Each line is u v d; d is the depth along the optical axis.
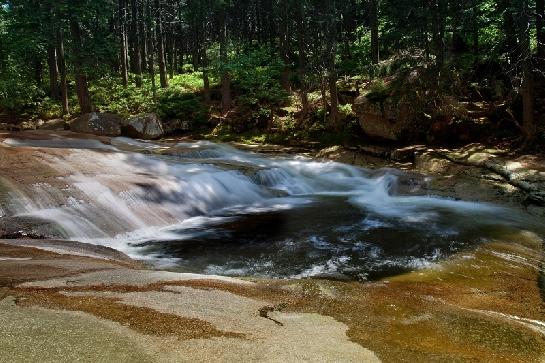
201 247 9.47
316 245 9.51
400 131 19.30
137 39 35.00
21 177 11.00
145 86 32.00
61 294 4.60
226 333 3.76
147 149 18.72
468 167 15.37
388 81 20.50
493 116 18.36
